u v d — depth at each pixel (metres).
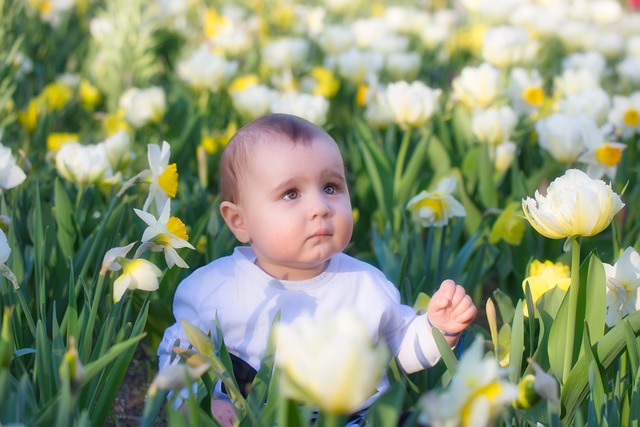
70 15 7.76
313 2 9.91
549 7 8.32
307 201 2.05
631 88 6.07
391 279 2.83
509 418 1.92
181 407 1.92
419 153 3.62
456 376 1.32
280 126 2.11
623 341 1.96
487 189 3.53
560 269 2.44
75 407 1.77
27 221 2.90
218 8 9.30
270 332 2.09
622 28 8.91
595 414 1.80
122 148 3.33
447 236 3.31
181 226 2.14
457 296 2.06
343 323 1.20
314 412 2.04
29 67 5.65
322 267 2.17
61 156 2.87
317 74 5.49
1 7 4.79
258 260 2.21
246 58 6.78
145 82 6.06
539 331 2.18
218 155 4.19
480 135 3.71
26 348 2.19
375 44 6.41
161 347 2.20
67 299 2.56
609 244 3.10
